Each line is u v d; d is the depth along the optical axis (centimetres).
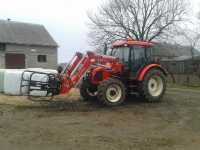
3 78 1509
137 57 1373
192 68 2933
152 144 779
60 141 796
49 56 4062
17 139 811
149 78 1362
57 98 1427
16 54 3844
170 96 1666
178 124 994
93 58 1285
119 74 1340
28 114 1099
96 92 1366
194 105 1349
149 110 1212
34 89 1198
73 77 1235
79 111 1164
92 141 797
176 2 3541
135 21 3459
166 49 3609
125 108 1236
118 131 896
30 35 4012
